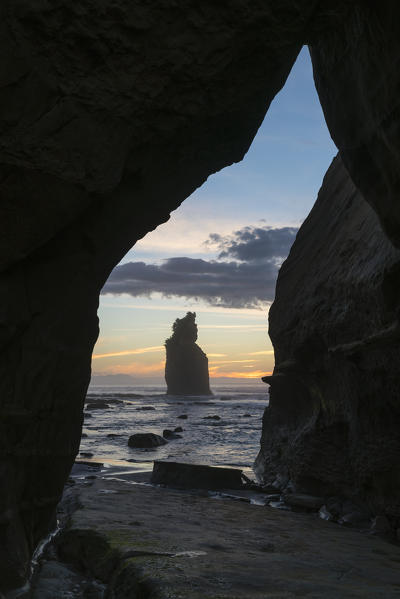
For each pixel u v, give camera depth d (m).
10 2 2.96
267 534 5.45
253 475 10.48
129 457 13.79
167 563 3.90
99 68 3.25
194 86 3.57
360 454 7.04
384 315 5.99
